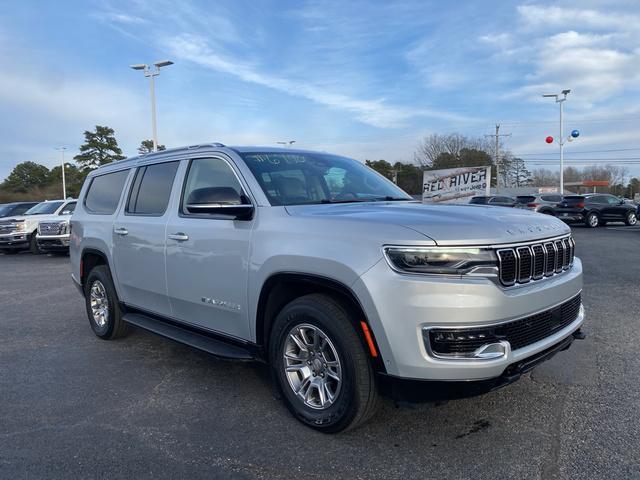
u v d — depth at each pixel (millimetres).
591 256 11828
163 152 4926
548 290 3197
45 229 15203
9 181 77125
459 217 3150
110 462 3080
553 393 3908
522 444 3164
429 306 2773
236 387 4258
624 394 3861
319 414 3322
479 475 2840
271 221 3543
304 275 3248
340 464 2988
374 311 2885
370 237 2967
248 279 3633
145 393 4164
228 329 3938
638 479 2764
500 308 2850
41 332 6207
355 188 4395
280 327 3488
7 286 9969
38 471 2986
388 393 3025
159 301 4676
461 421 3486
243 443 3275
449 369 2771
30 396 4141
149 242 4641
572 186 101688
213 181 4207
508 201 28609
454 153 69250
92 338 5906
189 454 3152
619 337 5293
